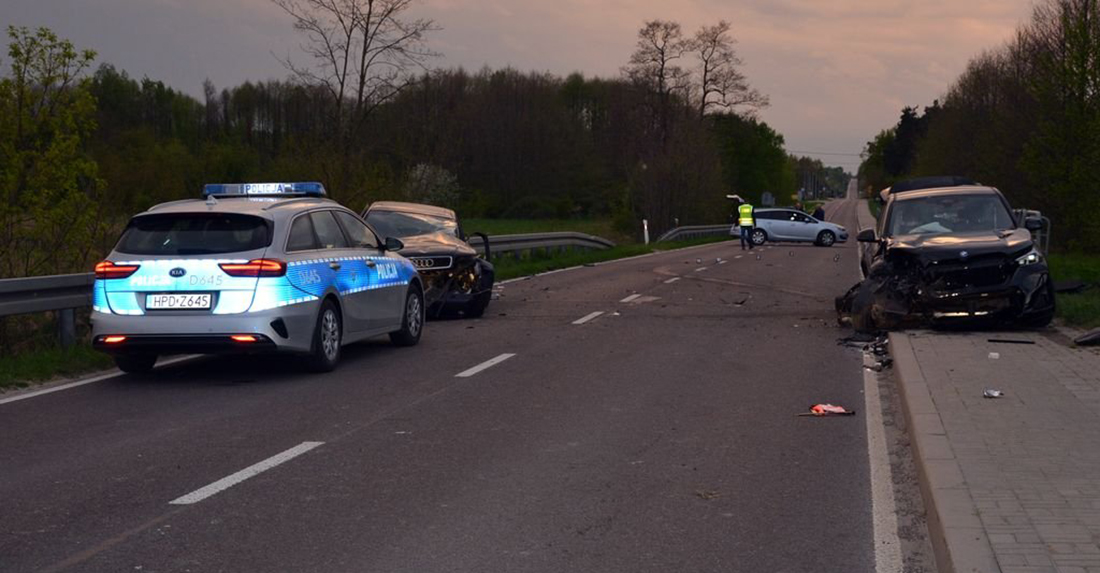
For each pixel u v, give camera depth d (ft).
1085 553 16.28
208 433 27.45
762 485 22.39
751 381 35.50
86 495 21.58
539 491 21.90
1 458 24.72
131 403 31.71
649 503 21.01
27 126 53.88
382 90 81.30
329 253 38.17
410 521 19.80
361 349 43.91
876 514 20.31
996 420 26.37
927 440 24.17
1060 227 110.83
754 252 142.82
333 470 23.62
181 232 34.94
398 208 59.67
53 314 44.65
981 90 203.51
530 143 284.20
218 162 103.19
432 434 27.32
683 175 208.44
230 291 34.01
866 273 56.54
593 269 99.14
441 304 53.83
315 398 32.48
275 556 17.80
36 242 52.70
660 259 120.88
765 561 17.58
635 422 28.81
